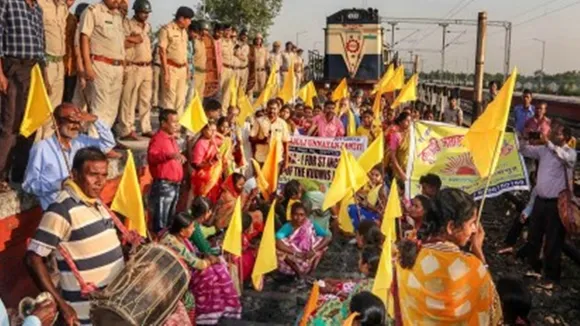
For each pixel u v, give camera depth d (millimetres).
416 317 3641
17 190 5934
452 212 3682
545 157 8781
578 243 10609
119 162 7883
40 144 5305
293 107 13492
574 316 7723
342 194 6910
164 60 9883
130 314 4031
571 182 8750
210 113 8500
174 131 7609
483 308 3549
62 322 4414
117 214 6336
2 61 5926
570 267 9672
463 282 3518
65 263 4270
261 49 17672
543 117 12023
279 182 9844
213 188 8359
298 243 7879
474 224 3758
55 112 5355
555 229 8781
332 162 9734
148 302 4129
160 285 4223
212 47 12031
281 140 10227
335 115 12766
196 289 6289
